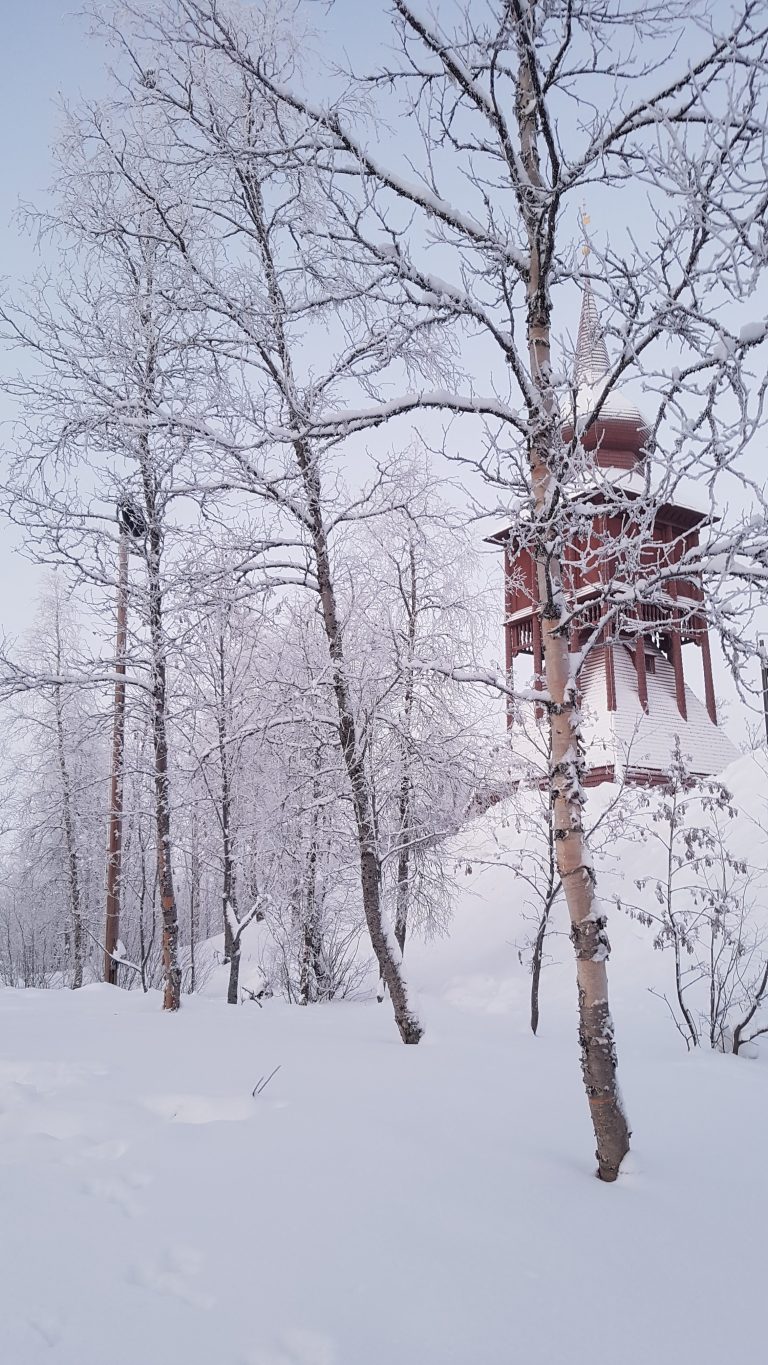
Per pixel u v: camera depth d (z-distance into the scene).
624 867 15.43
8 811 21.94
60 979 26.22
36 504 9.30
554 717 4.66
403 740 12.11
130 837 20.45
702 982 11.34
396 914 14.54
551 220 4.55
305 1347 2.42
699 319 4.02
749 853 13.73
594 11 4.14
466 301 4.83
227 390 7.49
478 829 15.44
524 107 4.92
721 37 3.87
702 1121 5.28
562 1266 3.06
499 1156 4.18
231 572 8.19
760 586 4.39
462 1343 2.50
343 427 5.77
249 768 13.14
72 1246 2.97
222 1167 3.77
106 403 8.20
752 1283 3.09
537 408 4.68
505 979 14.77
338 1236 3.11
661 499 4.36
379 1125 4.48
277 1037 7.52
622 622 4.91
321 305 5.91
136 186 8.46
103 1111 4.64
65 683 10.34
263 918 14.71
